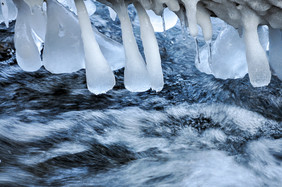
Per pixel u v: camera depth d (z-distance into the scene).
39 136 3.65
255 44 2.25
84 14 2.13
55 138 3.67
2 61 4.40
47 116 3.98
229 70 2.99
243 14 2.22
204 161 3.52
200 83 4.75
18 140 3.54
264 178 3.37
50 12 2.26
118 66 2.52
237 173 3.38
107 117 4.09
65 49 2.27
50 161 3.32
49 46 2.26
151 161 3.51
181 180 3.21
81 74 4.62
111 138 3.80
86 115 4.07
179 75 4.91
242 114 4.27
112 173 3.28
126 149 3.67
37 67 2.36
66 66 2.30
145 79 2.16
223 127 4.11
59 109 4.09
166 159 3.54
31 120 3.87
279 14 2.20
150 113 4.26
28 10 2.32
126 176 3.24
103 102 4.30
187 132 4.04
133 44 2.18
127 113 4.20
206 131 4.06
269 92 4.45
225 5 2.22
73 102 4.23
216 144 3.84
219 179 3.26
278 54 2.60
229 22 2.37
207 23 2.31
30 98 4.18
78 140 3.68
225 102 4.43
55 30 2.26
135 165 3.42
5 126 3.68
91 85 2.10
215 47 2.98
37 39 2.45
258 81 2.27
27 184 2.95
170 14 2.72
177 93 4.59
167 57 5.24
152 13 2.67
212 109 4.36
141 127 4.04
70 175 3.18
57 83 4.43
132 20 5.66
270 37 2.58
